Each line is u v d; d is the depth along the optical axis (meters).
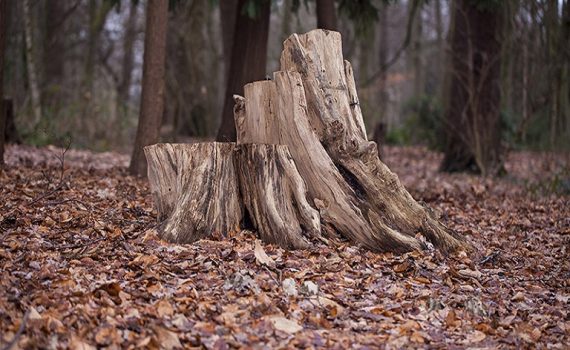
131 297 4.69
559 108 13.87
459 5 15.67
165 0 10.57
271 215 6.16
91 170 10.83
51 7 21.62
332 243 6.19
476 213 9.40
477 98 14.73
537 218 9.22
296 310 4.75
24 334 3.96
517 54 14.83
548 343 4.73
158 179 6.39
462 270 6.00
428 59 30.47
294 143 6.37
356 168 6.37
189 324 4.37
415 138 25.27
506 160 17.19
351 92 6.74
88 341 4.02
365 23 13.31
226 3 18.97
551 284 6.04
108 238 6.00
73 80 22.48
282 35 17.83
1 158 9.89
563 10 13.61
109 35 25.66
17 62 18.44
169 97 22.52
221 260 5.57
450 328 4.82
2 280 4.61
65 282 4.77
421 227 6.39
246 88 6.74
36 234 5.92
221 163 6.37
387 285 5.45
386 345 4.39
